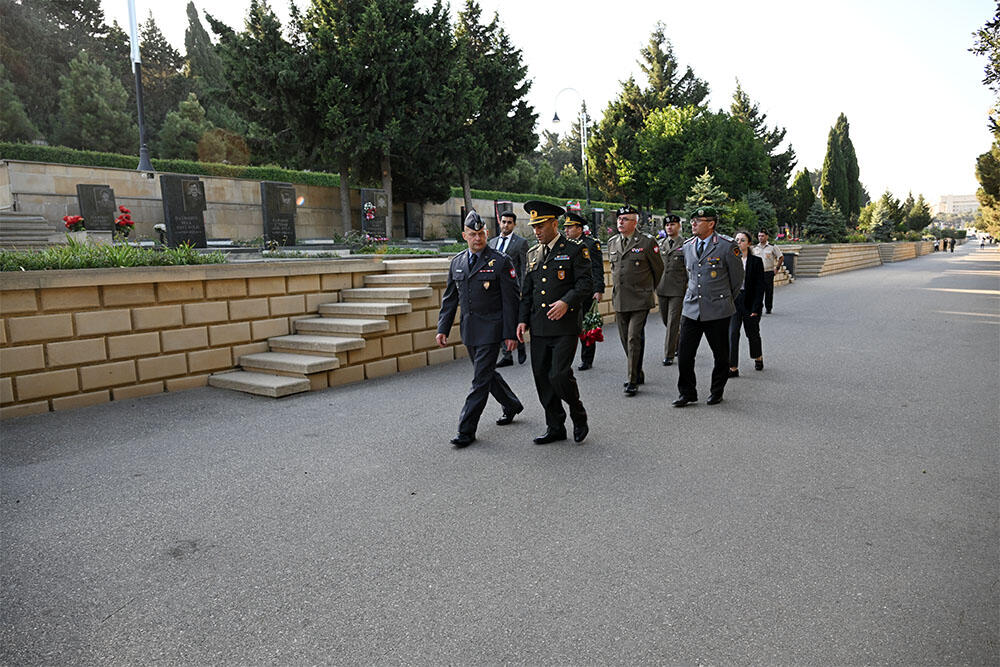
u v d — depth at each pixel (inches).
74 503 169.8
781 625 110.3
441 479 183.0
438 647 106.0
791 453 199.8
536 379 214.7
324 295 366.9
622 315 290.8
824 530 146.4
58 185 850.1
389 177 1046.4
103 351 277.0
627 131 1904.5
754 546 139.3
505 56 1189.1
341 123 923.4
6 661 104.3
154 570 134.1
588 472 186.1
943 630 108.2
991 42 445.4
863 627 109.3
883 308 616.4
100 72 1407.5
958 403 256.4
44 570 134.7
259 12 938.7
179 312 300.0
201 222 732.0
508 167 1240.2
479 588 124.4
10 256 272.5
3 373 252.1
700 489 171.8
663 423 235.9
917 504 159.9
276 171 1074.1
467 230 218.7
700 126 1736.0
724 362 259.3
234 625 113.7
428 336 364.8
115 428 239.0
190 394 292.5
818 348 392.2
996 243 3602.4
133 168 938.1
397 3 981.2
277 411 262.1
